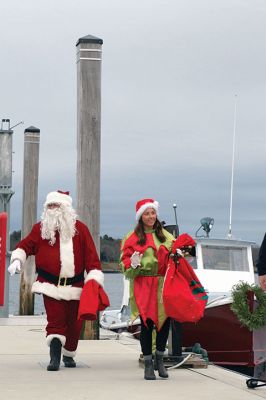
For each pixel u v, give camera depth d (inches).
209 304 506.6
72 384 322.7
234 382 332.2
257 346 501.7
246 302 436.5
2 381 329.7
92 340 511.5
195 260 660.1
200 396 295.1
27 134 920.3
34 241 366.6
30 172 916.0
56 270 361.4
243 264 668.1
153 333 378.0
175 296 326.6
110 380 334.3
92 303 353.1
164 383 327.3
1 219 644.1
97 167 521.3
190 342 520.7
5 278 711.1
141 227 345.4
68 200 367.9
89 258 362.6
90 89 521.3
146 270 338.6
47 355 422.3
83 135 520.4
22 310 892.0
